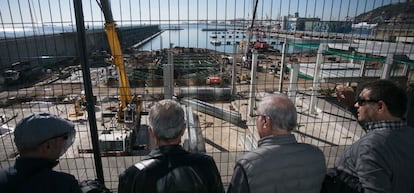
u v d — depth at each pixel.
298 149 1.74
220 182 1.77
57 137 1.60
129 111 11.52
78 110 11.32
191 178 1.61
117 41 8.77
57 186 1.48
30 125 1.55
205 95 17.08
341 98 2.62
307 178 1.73
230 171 3.97
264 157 1.69
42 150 1.55
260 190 1.67
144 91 14.76
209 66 20.58
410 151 1.65
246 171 1.70
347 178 1.77
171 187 1.57
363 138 1.79
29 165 1.49
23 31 3.07
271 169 1.67
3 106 8.37
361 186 1.67
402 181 1.62
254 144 9.55
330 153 4.27
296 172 1.70
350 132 9.12
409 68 12.16
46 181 1.46
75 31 2.51
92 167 4.03
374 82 1.90
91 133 2.83
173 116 1.67
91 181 2.10
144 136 11.93
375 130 1.78
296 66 13.09
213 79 20.44
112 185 3.65
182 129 1.72
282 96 1.84
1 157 5.81
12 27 2.59
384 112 1.78
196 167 1.65
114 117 13.59
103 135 9.62
